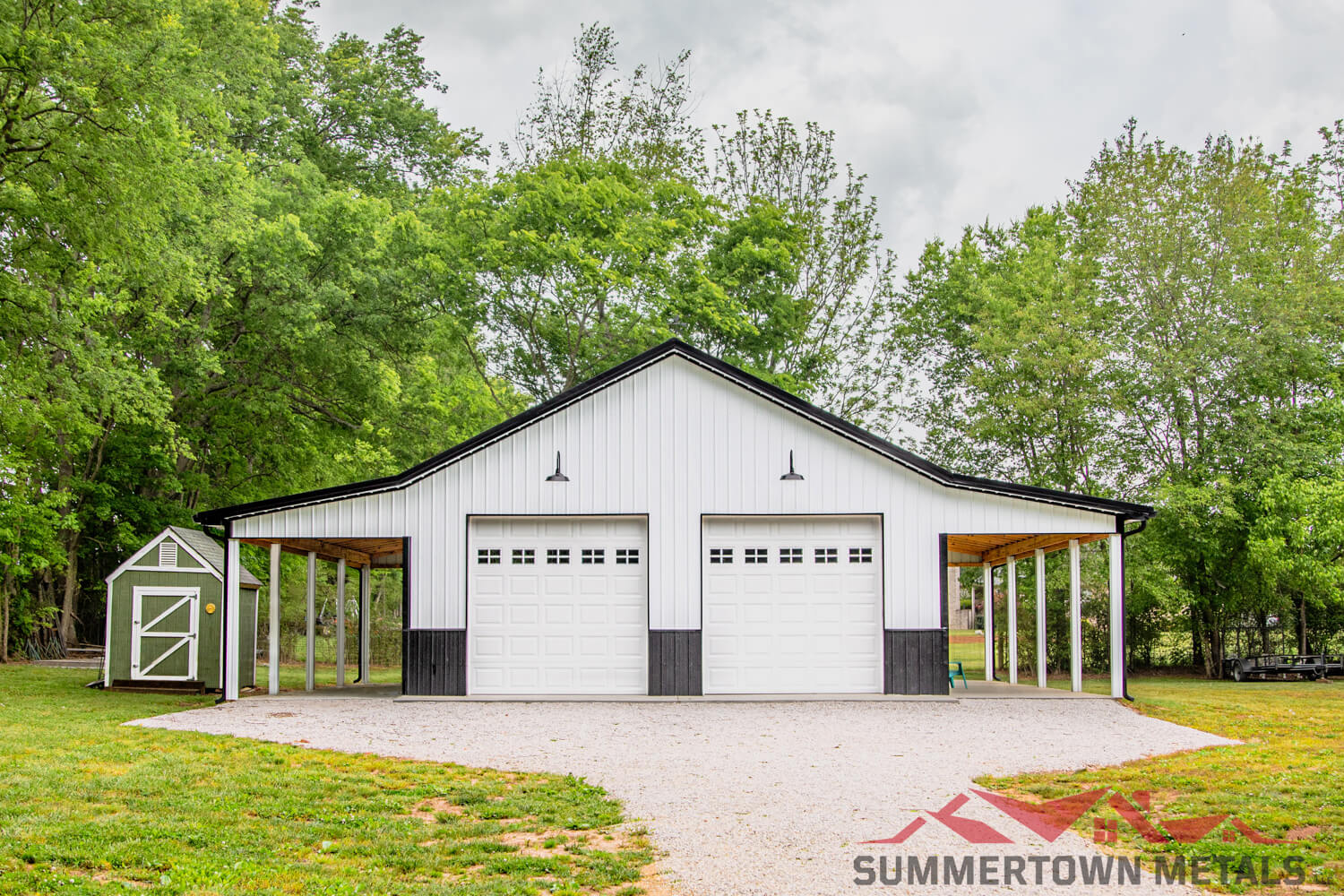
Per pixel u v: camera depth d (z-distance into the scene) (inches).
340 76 1376.7
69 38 649.6
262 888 258.5
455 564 697.0
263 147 1248.2
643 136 1385.3
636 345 1210.6
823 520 714.8
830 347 1382.9
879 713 619.2
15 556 951.0
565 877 271.3
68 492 991.0
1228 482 990.4
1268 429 1027.3
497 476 703.7
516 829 325.4
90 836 302.0
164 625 754.8
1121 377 1087.6
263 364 1102.4
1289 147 1140.5
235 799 359.3
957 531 703.7
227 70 1008.9
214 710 621.6
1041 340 1074.7
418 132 1409.9
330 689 799.1
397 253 1133.7
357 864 284.8
